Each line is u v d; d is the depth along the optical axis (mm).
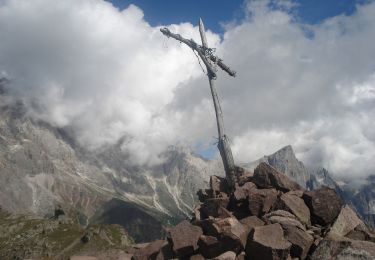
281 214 24594
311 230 24156
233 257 21406
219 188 31188
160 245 25547
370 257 19672
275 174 28219
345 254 20219
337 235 21797
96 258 26891
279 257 20938
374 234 24500
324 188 25984
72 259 26625
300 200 25875
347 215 24812
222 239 22625
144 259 25156
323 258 20734
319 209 25438
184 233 23750
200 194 32312
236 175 31250
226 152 31078
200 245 23172
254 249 21688
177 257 23422
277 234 21953
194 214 28094
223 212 26156
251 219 24625
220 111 32375
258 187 28625
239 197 26922
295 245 21797
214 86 32906
